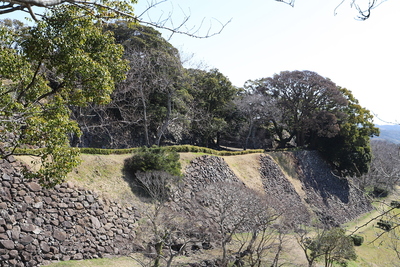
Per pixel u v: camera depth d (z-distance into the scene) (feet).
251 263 66.59
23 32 46.68
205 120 146.82
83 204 65.72
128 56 117.80
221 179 103.60
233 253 70.74
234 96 166.40
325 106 175.01
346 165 161.99
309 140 181.68
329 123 160.56
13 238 53.36
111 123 114.73
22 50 43.75
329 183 158.30
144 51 121.29
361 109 173.88
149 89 119.44
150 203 77.82
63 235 59.88
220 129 153.28
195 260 65.21
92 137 111.86
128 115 113.29
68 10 42.29
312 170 154.71
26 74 44.75
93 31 45.98
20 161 59.82
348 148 161.07
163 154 87.35
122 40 128.16
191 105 138.72
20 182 57.88
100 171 77.87
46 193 60.85
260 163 130.21
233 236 81.61
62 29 42.32
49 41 41.68
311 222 87.35
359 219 134.21
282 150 155.74
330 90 166.50
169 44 131.85
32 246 55.06
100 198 69.36
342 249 71.82
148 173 78.54
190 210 82.07
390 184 32.73
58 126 44.55
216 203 76.59
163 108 120.88
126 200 73.92
